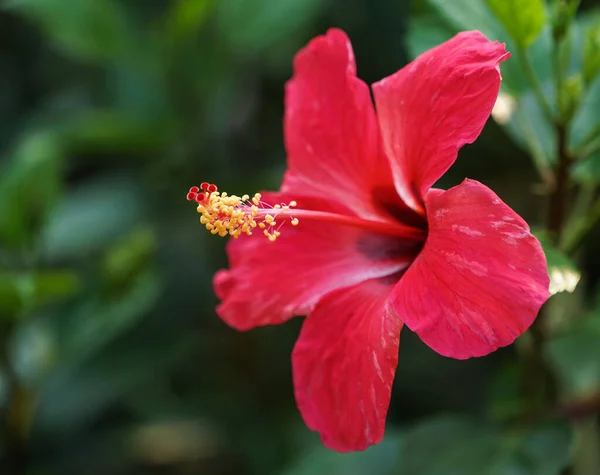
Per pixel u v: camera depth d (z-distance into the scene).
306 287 0.46
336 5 0.67
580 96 0.46
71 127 0.61
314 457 0.53
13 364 0.56
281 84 0.69
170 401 0.65
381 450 0.53
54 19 0.61
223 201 0.44
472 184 0.41
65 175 0.68
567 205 0.48
